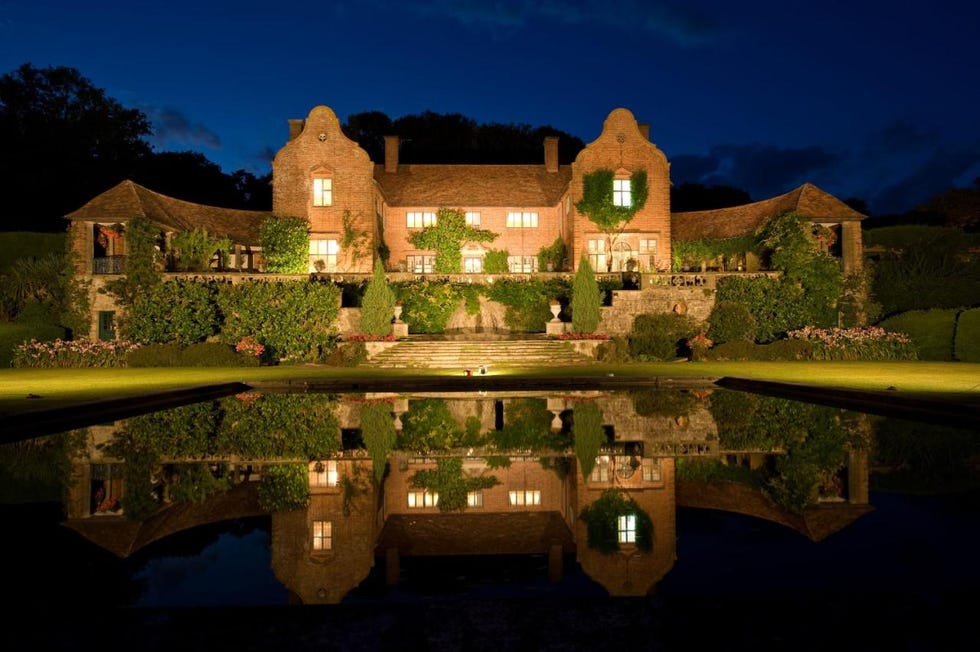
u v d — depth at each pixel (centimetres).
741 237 4078
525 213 4641
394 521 739
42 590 503
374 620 377
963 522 687
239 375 2505
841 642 342
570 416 1556
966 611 378
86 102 5616
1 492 852
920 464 995
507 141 6938
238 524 716
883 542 618
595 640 349
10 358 3127
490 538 672
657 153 4216
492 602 404
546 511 774
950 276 3681
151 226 3447
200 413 1641
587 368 2755
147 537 663
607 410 1656
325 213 4106
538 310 3772
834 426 1355
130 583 525
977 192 5297
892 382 1975
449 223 4528
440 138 6881
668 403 1789
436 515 768
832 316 3556
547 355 3091
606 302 3672
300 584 528
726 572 538
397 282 3716
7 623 378
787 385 1944
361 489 881
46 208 5147
